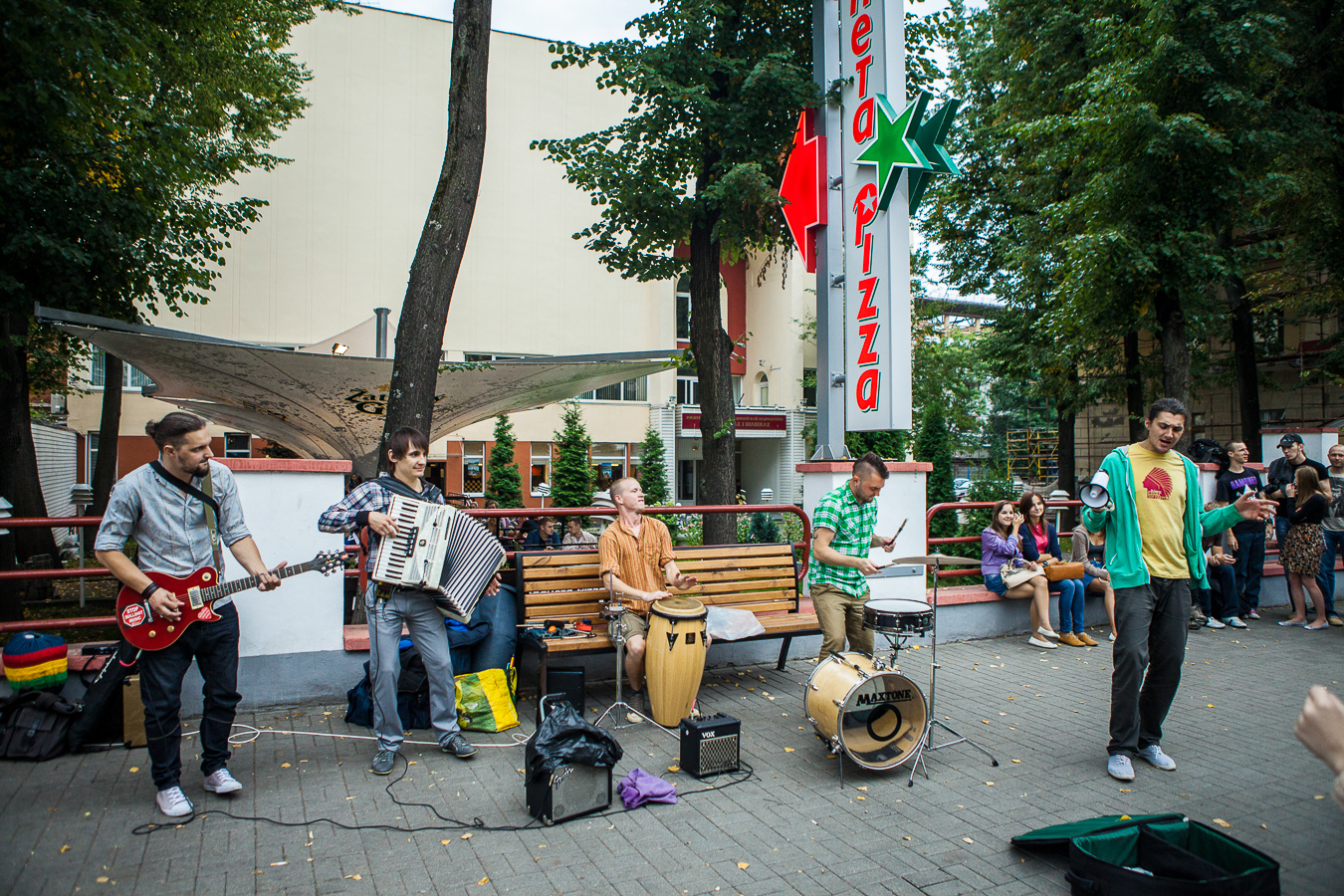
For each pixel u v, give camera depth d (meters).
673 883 3.15
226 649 3.91
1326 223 14.51
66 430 20.78
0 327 10.10
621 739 4.78
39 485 12.11
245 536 4.00
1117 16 13.57
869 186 7.39
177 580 3.70
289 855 3.35
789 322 31.97
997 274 20.69
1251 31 11.77
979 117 19.66
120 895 3.02
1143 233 13.10
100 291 10.24
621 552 5.26
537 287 27.98
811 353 32.41
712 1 10.40
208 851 3.38
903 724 4.39
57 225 9.14
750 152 10.60
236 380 9.81
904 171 7.07
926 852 3.43
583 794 3.76
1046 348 18.58
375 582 4.32
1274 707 5.59
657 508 6.04
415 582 4.21
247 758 4.43
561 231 28.34
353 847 3.42
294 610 5.29
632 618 5.29
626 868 3.27
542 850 3.41
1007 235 19.42
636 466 29.45
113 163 9.83
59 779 4.12
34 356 14.04
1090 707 5.56
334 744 4.66
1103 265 13.00
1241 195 13.41
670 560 5.43
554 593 5.45
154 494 3.68
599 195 11.67
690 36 10.77
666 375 30.08
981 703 5.64
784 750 4.68
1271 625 8.58
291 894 3.05
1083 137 13.21
